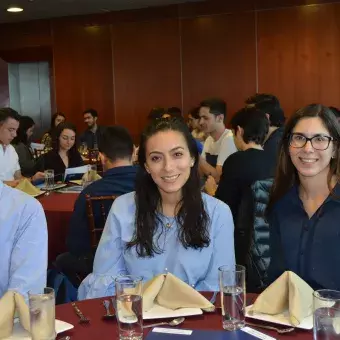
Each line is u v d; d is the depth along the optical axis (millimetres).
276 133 3322
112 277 1736
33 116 8570
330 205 1690
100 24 7656
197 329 1289
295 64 6738
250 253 2076
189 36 7207
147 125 1783
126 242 1751
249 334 1253
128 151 2719
